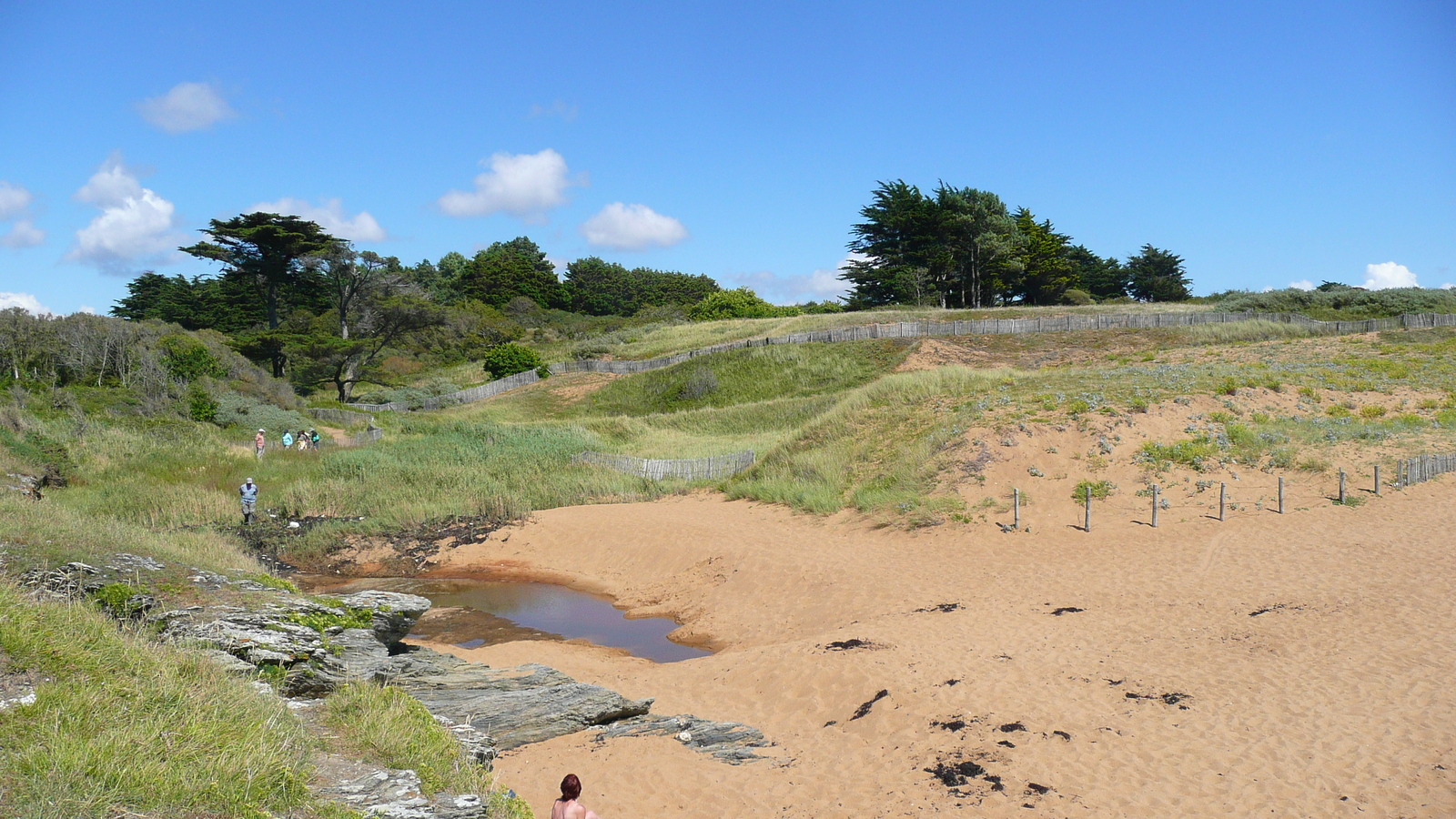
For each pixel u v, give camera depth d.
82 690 6.52
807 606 17.02
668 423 41.34
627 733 10.50
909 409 28.48
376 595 12.23
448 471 29.44
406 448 33.62
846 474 25.48
